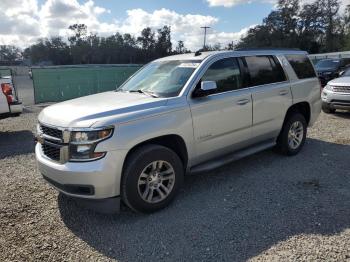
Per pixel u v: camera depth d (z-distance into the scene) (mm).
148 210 3992
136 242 3477
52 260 3209
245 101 4984
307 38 82875
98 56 85812
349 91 9797
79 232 3697
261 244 3357
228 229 3652
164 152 4012
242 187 4770
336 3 82500
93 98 4594
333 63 20328
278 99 5574
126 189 3771
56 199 4523
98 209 3713
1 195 4680
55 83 17078
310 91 6293
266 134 5523
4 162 6273
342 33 82750
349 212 3951
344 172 5277
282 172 5324
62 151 3668
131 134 3715
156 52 85312
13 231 3723
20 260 3207
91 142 3543
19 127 9805
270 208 4105
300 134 6211
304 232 3545
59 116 3869
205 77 4574
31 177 5395
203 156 4598
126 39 84750
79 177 3553
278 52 5898
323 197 4375
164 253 3273
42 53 87312
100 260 3201
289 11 83938
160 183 4078
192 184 4918
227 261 3117
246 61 5219
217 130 4645
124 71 19422
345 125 8883
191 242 3438
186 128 4242
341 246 3279
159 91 4527
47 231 3725
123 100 4270
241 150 5262
